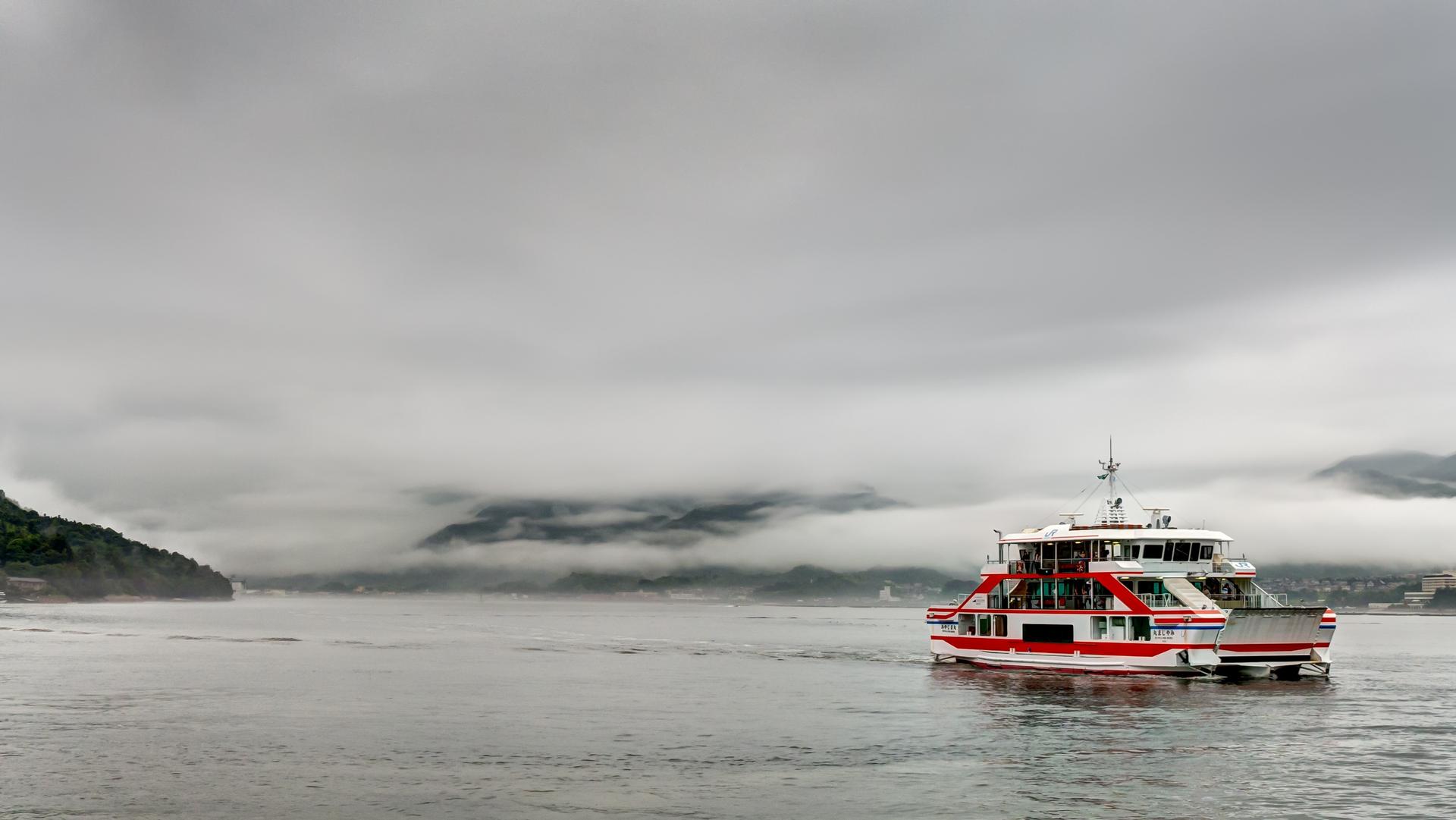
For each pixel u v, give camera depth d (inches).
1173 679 4210.1
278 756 2913.4
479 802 2384.4
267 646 7815.0
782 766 2768.2
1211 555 4480.8
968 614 4958.2
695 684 4857.3
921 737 3174.2
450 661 6417.3
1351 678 4960.6
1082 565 4456.2
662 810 2315.5
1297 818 2244.1
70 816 2266.2
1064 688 4173.2
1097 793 2463.1
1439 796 2418.8
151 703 4077.3
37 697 4264.3
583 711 3865.7
